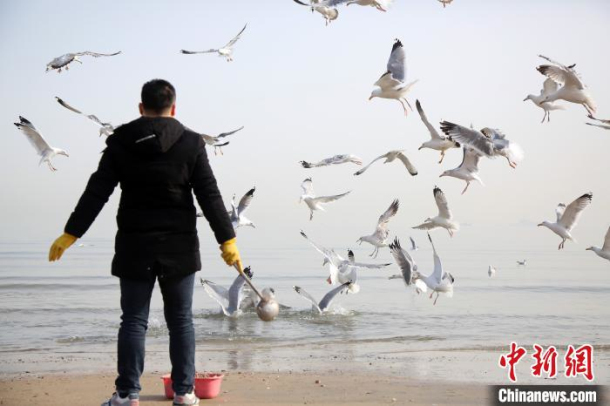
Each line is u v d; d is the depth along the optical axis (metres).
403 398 8.22
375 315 19.67
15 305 22.56
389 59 14.25
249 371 10.66
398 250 15.13
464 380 9.91
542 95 13.09
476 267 52.88
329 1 13.77
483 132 12.88
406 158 15.25
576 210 15.01
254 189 17.72
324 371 10.62
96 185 5.93
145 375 10.04
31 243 116.81
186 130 6.14
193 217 6.15
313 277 39.66
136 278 5.96
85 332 16.56
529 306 23.34
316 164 16.27
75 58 13.75
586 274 44.50
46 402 7.55
